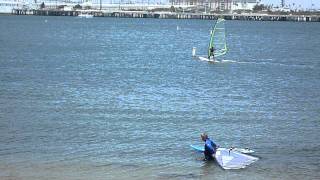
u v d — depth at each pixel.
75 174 35.97
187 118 53.00
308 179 35.81
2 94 63.47
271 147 43.16
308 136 46.94
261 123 51.59
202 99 63.59
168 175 36.31
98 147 42.16
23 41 154.50
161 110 56.53
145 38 188.62
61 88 68.88
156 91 68.50
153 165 38.19
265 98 65.19
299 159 40.12
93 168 37.22
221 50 110.69
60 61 101.69
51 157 39.31
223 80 79.50
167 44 159.25
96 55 117.44
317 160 39.91
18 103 58.44
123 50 133.75
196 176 36.25
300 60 113.44
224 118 53.44
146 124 50.06
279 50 142.38
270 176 36.34
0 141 42.97
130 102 60.59
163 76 82.69
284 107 59.66
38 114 53.25
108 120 51.34
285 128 49.78
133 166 37.88
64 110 55.44
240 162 38.88
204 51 134.38
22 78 76.50
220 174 36.75
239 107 59.16
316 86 75.25
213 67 95.75
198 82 77.00
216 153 39.69
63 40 166.75
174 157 40.12
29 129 47.06
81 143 43.12
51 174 35.81
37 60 102.12
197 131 47.94
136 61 105.44
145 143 43.59
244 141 44.94
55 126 48.41
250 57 118.19
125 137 45.25
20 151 40.50
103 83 74.19
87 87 70.38
